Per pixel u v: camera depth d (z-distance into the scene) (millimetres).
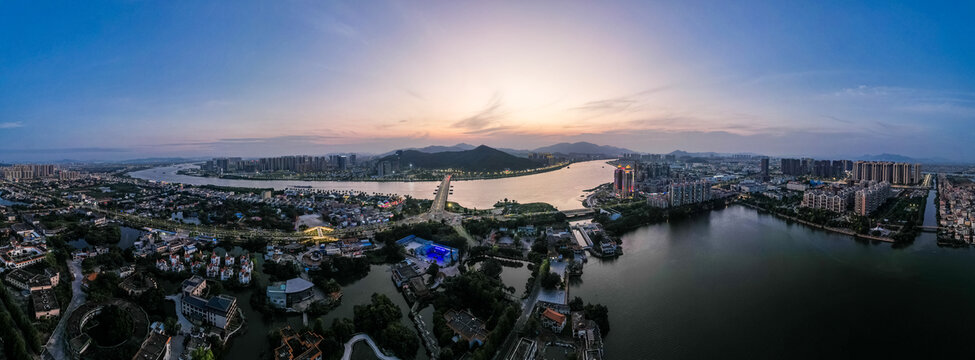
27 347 189000
